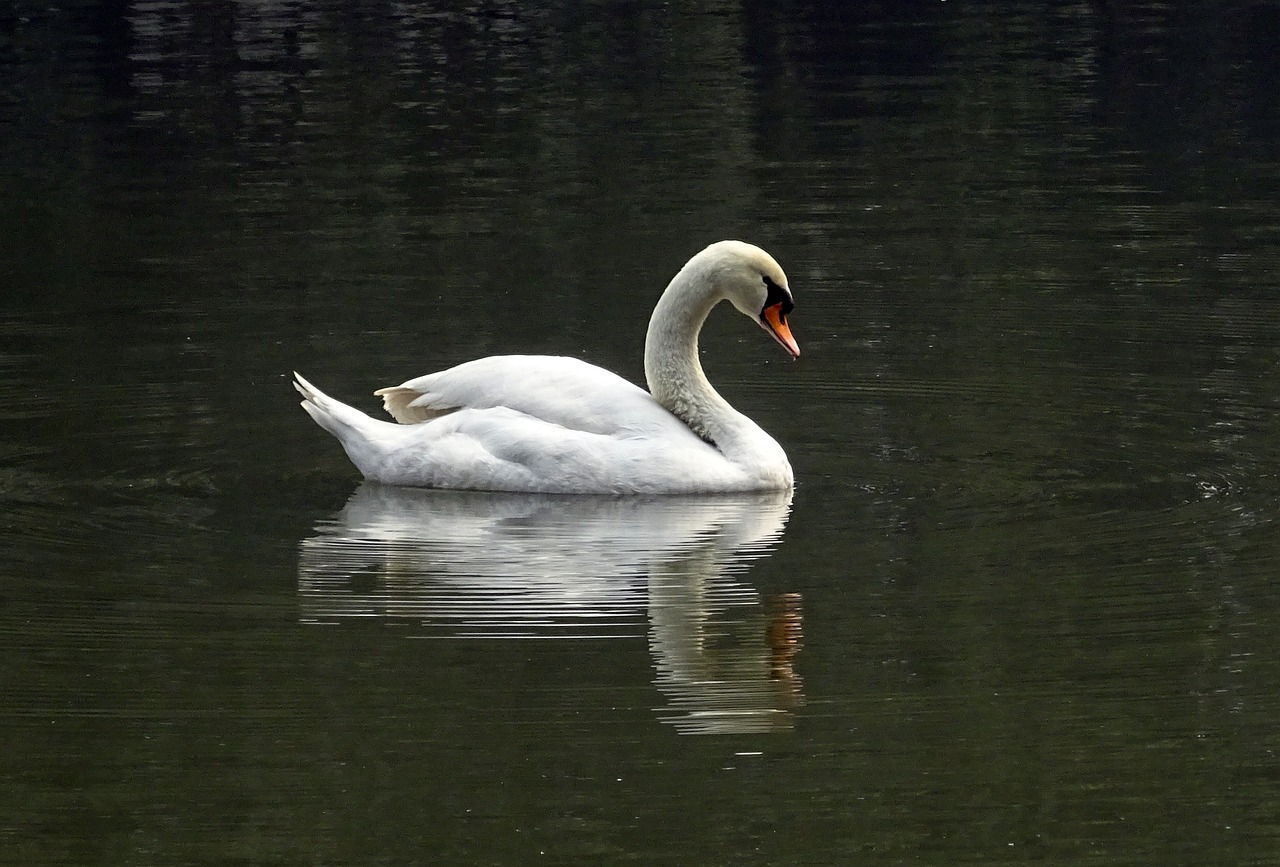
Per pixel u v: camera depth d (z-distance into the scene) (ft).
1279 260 69.62
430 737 34.96
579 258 70.85
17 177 83.66
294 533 45.68
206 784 33.42
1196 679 37.04
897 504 47.70
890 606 40.73
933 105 94.63
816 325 64.18
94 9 120.06
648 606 40.86
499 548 44.57
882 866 30.73
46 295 67.31
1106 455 51.11
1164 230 73.87
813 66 104.01
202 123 92.94
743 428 49.85
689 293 50.01
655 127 91.15
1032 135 88.53
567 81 101.04
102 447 52.37
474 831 31.78
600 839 31.65
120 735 35.17
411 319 64.13
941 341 62.03
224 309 65.51
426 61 106.42
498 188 81.00
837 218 75.97
